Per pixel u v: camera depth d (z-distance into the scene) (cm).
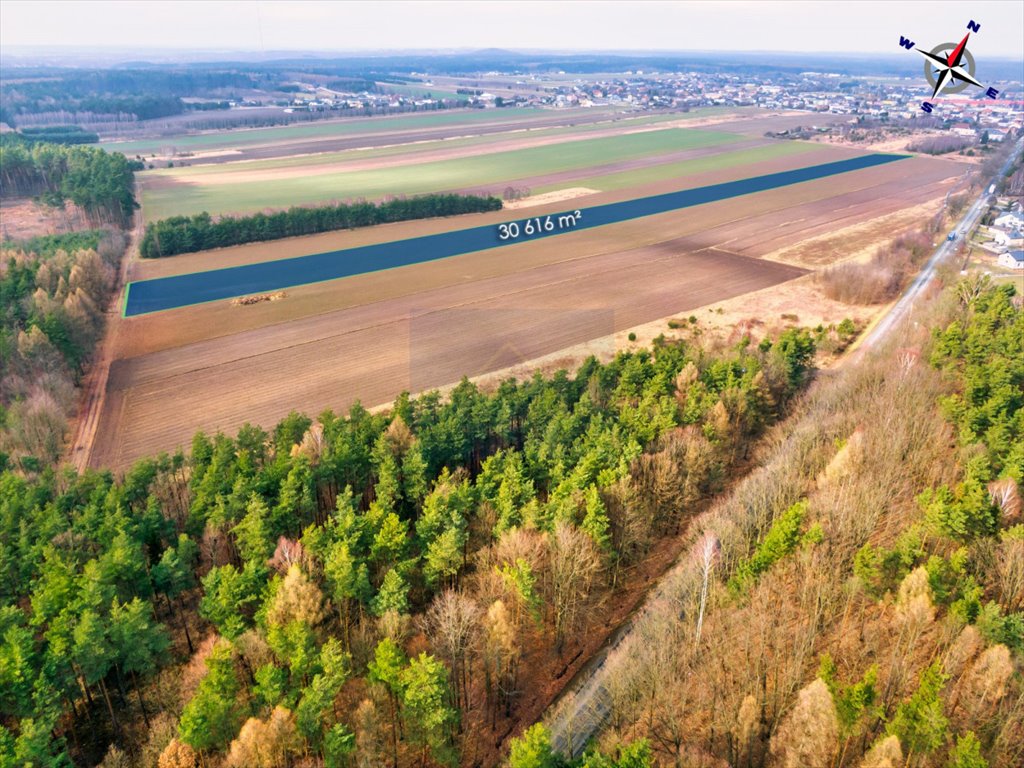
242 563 7362
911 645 5334
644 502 7612
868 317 14925
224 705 5062
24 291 13500
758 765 4903
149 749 5375
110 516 6912
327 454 7894
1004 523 6569
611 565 7406
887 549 6431
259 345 13400
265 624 5866
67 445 10294
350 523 6756
